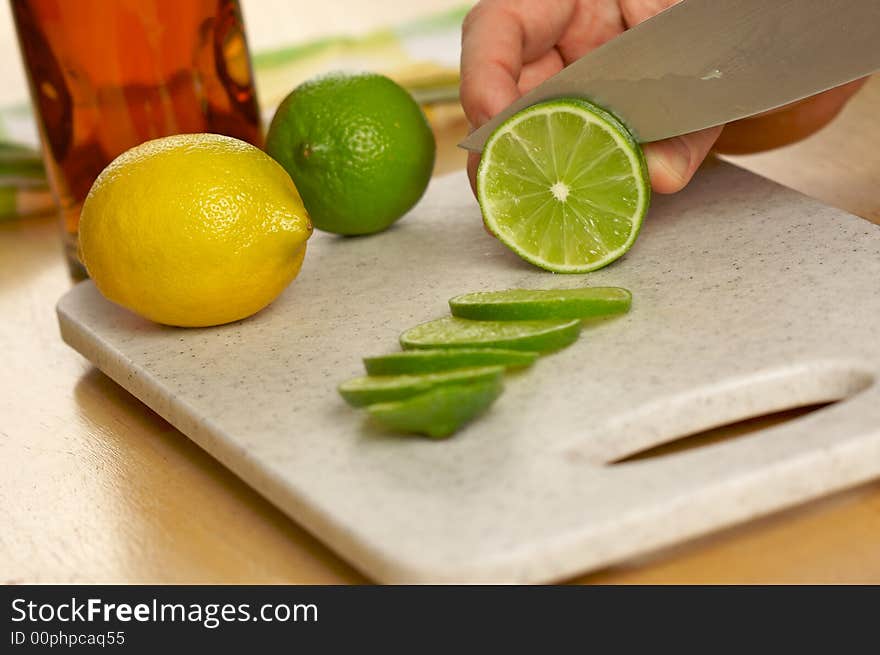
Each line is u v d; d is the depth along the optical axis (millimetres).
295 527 508
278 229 554
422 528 464
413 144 614
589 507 465
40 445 558
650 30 584
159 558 500
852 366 511
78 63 622
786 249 576
